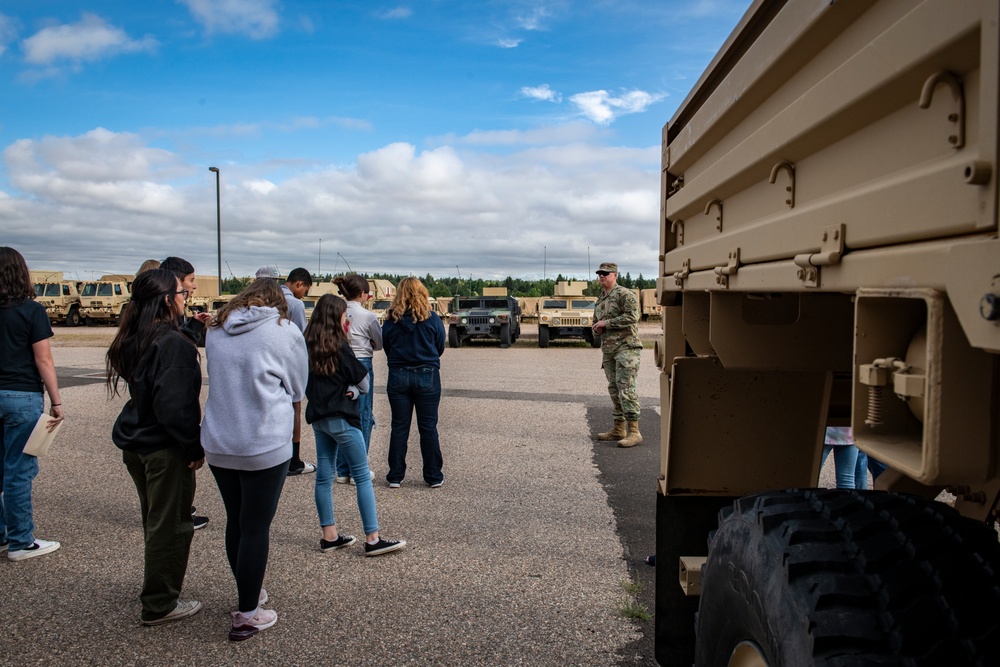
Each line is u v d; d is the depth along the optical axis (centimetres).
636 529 436
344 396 381
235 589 349
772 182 152
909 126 101
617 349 683
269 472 295
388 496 509
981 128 83
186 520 313
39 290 3206
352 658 283
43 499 503
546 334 2017
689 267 219
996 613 122
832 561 132
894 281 101
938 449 92
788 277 138
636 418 682
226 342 296
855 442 110
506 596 339
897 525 136
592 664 278
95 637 300
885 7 106
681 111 230
